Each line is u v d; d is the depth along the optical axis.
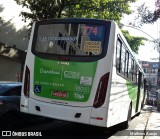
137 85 15.59
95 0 21.75
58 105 8.63
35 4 19.56
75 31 8.86
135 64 13.91
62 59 8.75
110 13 22.42
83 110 8.38
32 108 8.95
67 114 8.51
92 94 8.37
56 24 9.16
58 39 9.00
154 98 41.75
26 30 23.88
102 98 8.33
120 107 10.24
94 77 8.41
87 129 11.70
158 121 16.88
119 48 9.25
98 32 8.64
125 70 10.66
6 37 22.00
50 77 8.82
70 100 8.52
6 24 21.94
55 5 19.59
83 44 8.69
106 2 22.11
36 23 9.43
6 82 10.50
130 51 11.70
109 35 8.56
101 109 8.30
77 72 8.55
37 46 9.20
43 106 8.79
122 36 9.59
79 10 22.62
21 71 23.41
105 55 8.45
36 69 9.04
